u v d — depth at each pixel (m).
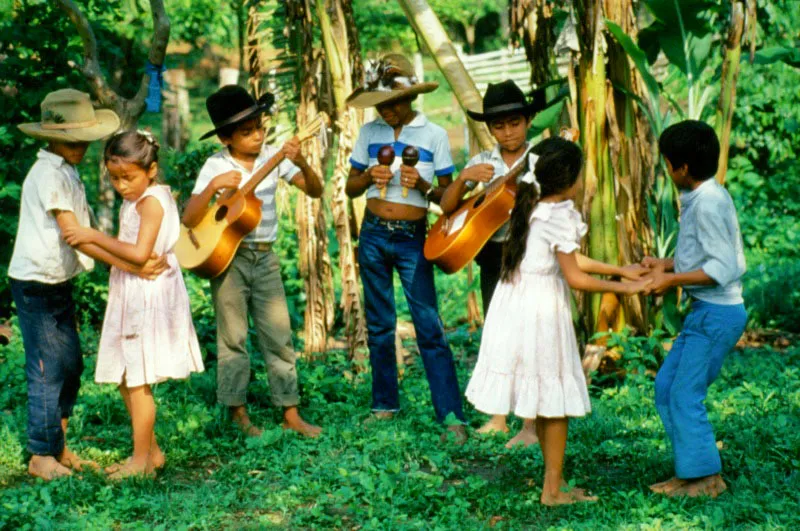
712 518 4.23
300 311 9.20
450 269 5.36
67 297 5.06
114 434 5.74
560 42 6.94
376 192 5.73
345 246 7.07
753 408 5.97
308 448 5.38
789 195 12.47
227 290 5.63
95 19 9.95
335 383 6.59
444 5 20.44
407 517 4.46
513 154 5.44
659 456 5.10
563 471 5.02
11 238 9.12
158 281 4.93
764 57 7.15
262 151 5.70
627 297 6.81
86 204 5.04
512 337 4.49
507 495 4.64
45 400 4.95
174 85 14.11
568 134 4.89
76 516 4.43
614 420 5.73
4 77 9.15
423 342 5.72
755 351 7.74
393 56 5.66
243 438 5.62
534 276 4.49
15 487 4.88
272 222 5.72
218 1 13.83
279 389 5.75
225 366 5.69
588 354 6.73
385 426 5.75
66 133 4.77
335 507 4.57
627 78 6.68
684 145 4.48
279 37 7.33
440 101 23.48
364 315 7.21
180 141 13.91
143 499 4.64
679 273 4.57
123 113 8.41
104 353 4.93
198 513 4.52
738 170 12.55
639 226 6.83
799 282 9.41
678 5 6.68
